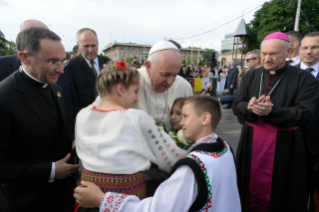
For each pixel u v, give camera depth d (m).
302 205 1.80
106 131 1.06
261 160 1.88
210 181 0.93
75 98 3.20
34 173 1.36
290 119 1.66
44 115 1.48
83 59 3.27
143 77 1.63
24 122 1.36
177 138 1.38
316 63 2.54
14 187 1.43
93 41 3.18
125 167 1.02
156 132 1.15
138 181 1.08
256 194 1.93
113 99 1.18
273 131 1.83
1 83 1.37
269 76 1.95
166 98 1.71
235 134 5.00
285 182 1.85
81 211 1.16
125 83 1.15
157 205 0.90
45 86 1.52
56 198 1.63
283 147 1.80
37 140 1.43
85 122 1.13
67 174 1.53
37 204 1.50
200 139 1.11
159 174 1.38
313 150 2.06
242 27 14.88
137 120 1.09
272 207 1.85
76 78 3.19
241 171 2.06
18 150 1.40
